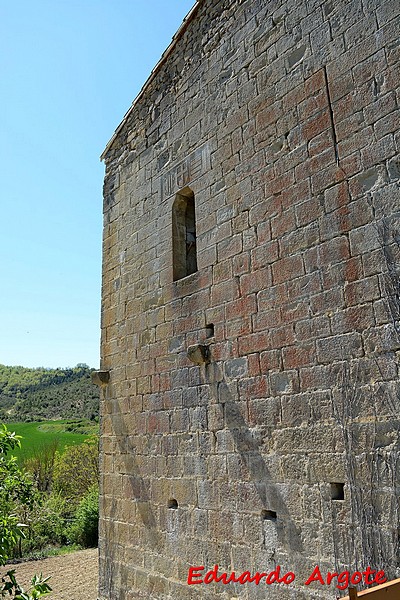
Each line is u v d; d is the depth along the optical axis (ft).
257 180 22.00
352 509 16.29
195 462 23.08
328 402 17.58
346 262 17.78
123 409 28.91
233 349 21.91
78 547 70.18
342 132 18.66
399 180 16.58
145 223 29.73
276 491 18.95
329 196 18.75
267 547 18.95
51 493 90.74
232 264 22.65
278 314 20.02
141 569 25.44
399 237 16.30
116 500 28.30
